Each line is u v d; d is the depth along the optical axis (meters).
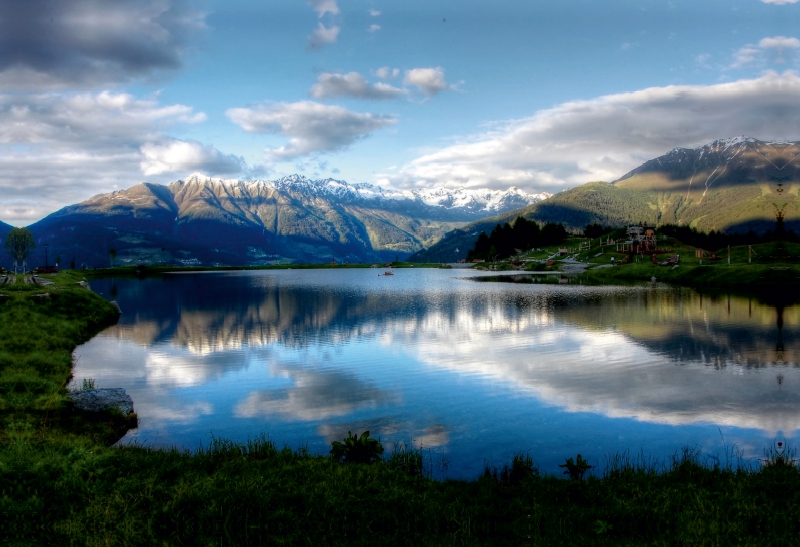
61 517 14.48
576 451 22.38
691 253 163.00
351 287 127.31
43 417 25.02
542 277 150.62
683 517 14.38
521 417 27.08
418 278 168.25
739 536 13.48
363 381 35.12
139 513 14.62
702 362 38.22
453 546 13.20
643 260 165.12
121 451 19.78
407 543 13.55
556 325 57.59
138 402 30.70
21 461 16.59
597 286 110.31
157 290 124.25
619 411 27.69
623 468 19.05
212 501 14.96
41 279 115.50
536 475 18.77
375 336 53.34
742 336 47.75
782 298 77.69
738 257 133.12
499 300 86.44
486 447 22.98
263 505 14.89
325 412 28.47
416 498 15.89
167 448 23.00
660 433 24.38
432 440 24.02
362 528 14.23
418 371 37.59
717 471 18.28
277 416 27.89
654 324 55.91
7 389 28.34
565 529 14.00
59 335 49.41
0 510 14.24
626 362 38.81
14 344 42.12
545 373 36.12
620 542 13.33
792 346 43.12
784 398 29.39
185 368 39.47
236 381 35.50
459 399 30.53
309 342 50.34
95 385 34.41
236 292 114.81
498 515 14.98
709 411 27.42
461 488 17.36
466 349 45.41
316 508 14.99
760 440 23.33
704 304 72.38
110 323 65.44
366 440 20.06
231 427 26.22
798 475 17.64
